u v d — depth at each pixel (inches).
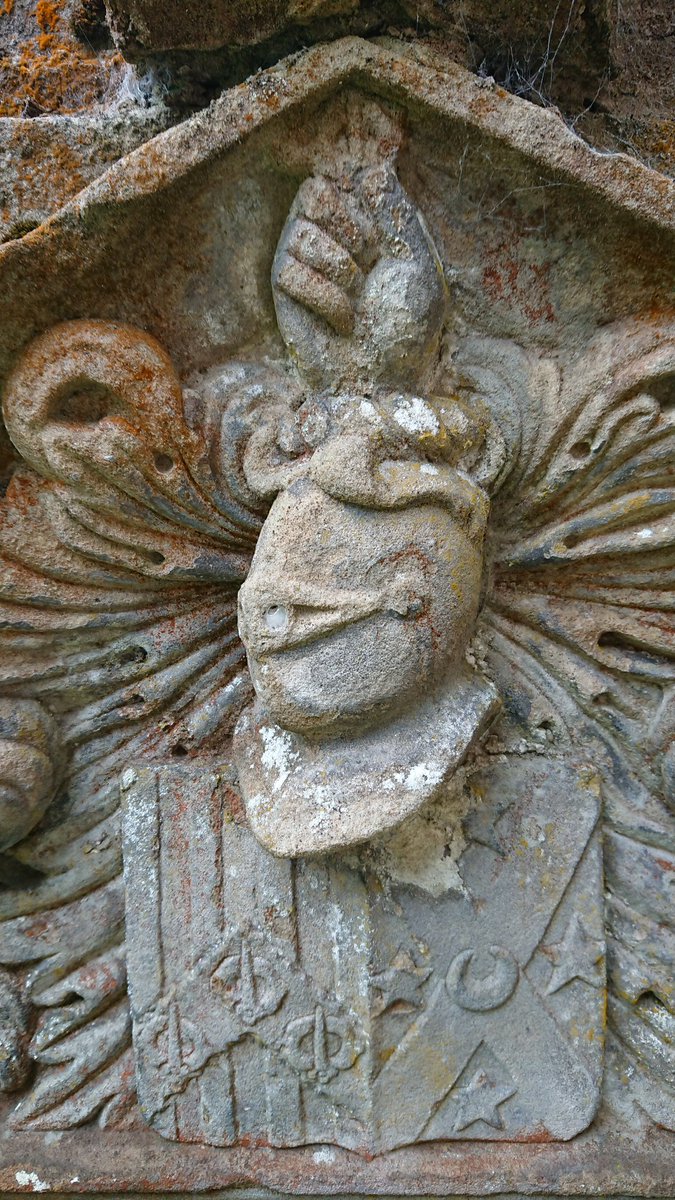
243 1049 34.5
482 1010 34.1
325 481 30.6
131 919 35.0
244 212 31.0
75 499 32.6
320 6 29.8
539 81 33.3
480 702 32.4
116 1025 35.4
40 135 32.4
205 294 32.0
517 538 34.3
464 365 32.7
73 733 35.4
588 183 30.2
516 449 32.9
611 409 32.2
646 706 34.8
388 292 30.5
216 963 34.6
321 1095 34.2
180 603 34.6
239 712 35.3
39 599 33.7
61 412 32.0
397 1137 33.9
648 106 36.0
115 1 30.5
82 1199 34.4
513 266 32.0
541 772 34.8
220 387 32.7
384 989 33.8
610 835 35.1
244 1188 34.2
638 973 34.5
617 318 32.3
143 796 35.0
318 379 31.6
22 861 35.9
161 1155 34.5
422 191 31.3
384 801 31.2
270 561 31.0
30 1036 35.5
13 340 31.4
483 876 34.4
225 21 30.4
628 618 34.5
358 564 30.6
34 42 36.8
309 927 34.3
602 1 31.8
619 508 33.2
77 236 30.1
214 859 34.8
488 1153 34.0
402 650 30.6
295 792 32.1
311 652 30.8
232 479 32.7
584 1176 33.5
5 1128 35.0
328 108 30.1
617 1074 34.6
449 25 31.0
